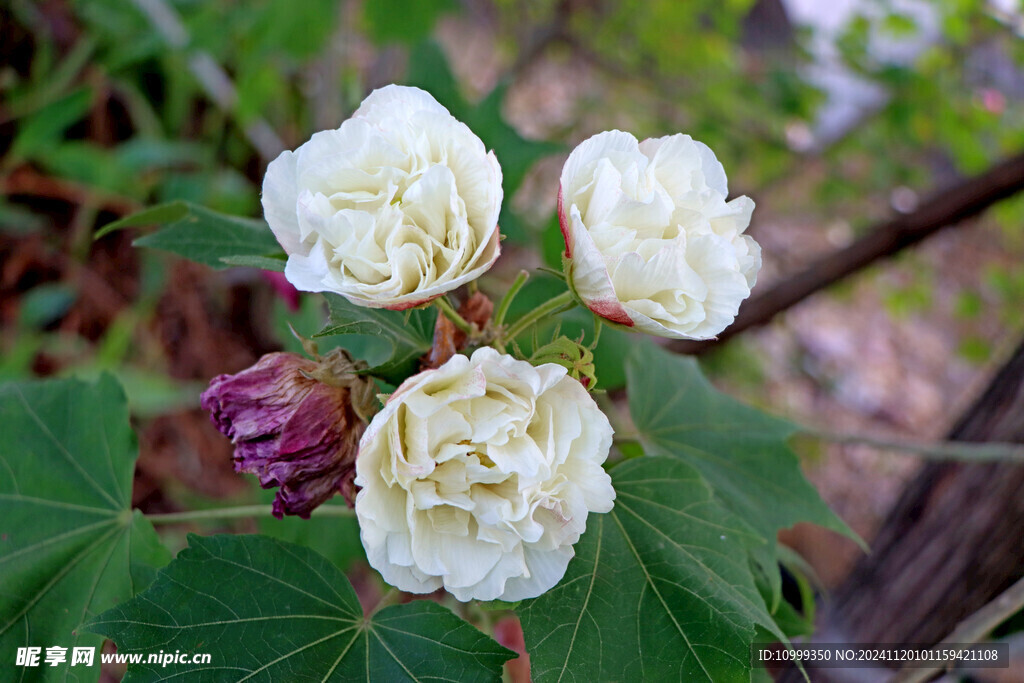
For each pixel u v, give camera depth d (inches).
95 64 35.9
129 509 17.3
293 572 15.3
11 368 31.3
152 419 34.0
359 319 14.6
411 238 13.7
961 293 48.8
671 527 15.4
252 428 14.8
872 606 27.8
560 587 14.7
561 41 50.3
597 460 13.7
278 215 14.2
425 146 13.9
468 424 13.3
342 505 18.1
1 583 16.1
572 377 14.2
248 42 32.1
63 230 35.0
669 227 14.1
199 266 35.2
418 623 15.0
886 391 56.2
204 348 36.1
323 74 33.5
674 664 14.5
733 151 44.1
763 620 14.7
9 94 34.0
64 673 15.8
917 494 27.1
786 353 56.7
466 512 13.6
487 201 13.8
